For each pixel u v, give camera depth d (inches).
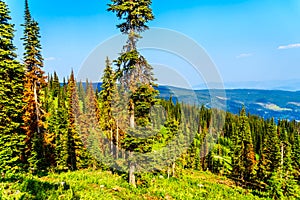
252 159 2256.4
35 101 1195.3
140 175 896.3
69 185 714.2
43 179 898.7
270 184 1786.4
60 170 1320.1
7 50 901.8
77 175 997.8
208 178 2058.3
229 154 2664.9
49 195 575.2
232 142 2623.0
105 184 836.0
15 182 631.8
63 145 1454.2
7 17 911.0
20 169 970.7
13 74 932.6
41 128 1253.1
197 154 2060.8
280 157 1860.2
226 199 1357.0
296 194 1818.4
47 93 2674.7
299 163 2198.6
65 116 1523.1
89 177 951.6
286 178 1834.4
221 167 2516.0
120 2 755.4
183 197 952.3
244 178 2308.1
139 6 729.6
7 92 908.6
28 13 1170.6
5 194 532.1
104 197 685.3
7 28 897.5
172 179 1299.2
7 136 887.1
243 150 2292.1
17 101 945.5
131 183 835.4
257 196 1700.3
